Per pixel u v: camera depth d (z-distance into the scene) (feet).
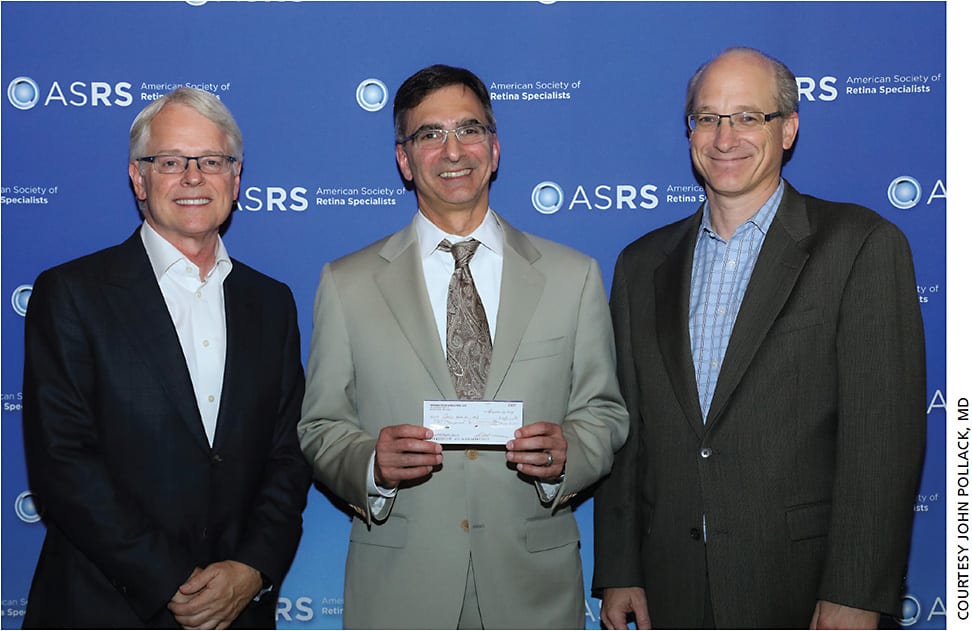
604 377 7.38
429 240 7.50
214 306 7.48
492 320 7.30
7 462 9.25
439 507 7.07
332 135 9.16
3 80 9.05
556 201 9.21
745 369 6.81
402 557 7.06
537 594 7.10
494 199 9.22
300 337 8.70
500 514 7.09
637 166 9.16
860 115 9.14
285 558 7.22
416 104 7.29
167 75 9.09
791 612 6.79
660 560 7.22
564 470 6.84
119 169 9.12
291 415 7.76
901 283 6.68
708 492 6.89
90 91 9.07
